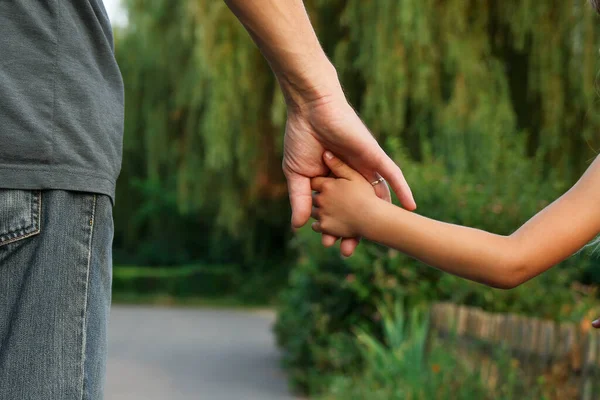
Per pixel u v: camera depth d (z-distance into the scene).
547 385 4.14
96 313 1.54
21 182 1.50
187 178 18.52
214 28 14.56
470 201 7.20
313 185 1.94
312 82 1.84
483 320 4.94
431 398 4.62
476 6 12.36
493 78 12.07
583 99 11.59
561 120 12.07
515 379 4.32
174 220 31.16
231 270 29.02
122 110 1.65
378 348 5.79
